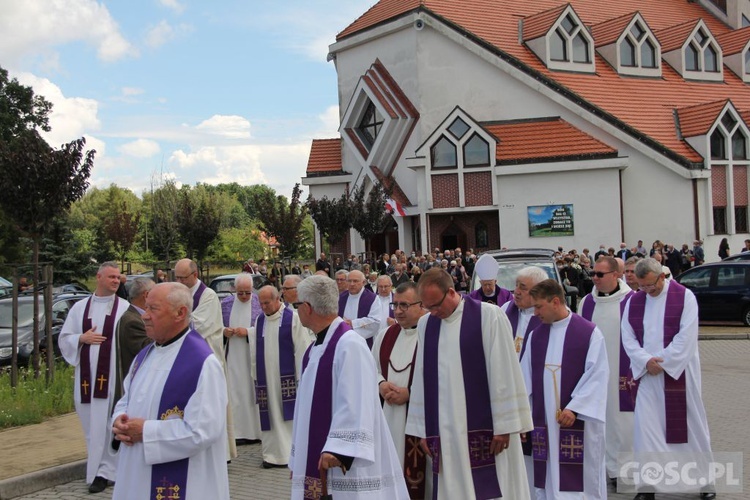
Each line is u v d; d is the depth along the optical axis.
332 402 4.68
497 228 33.41
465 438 5.38
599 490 6.34
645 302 7.68
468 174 32.84
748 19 46.50
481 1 38.28
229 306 10.86
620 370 8.04
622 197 33.19
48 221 12.97
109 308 8.55
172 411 4.48
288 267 29.81
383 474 4.69
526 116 34.66
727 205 34.75
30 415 10.91
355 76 38.31
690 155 33.66
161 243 49.56
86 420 8.34
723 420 10.22
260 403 9.23
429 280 5.43
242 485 8.34
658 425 7.38
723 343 18.09
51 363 12.61
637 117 35.06
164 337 4.66
